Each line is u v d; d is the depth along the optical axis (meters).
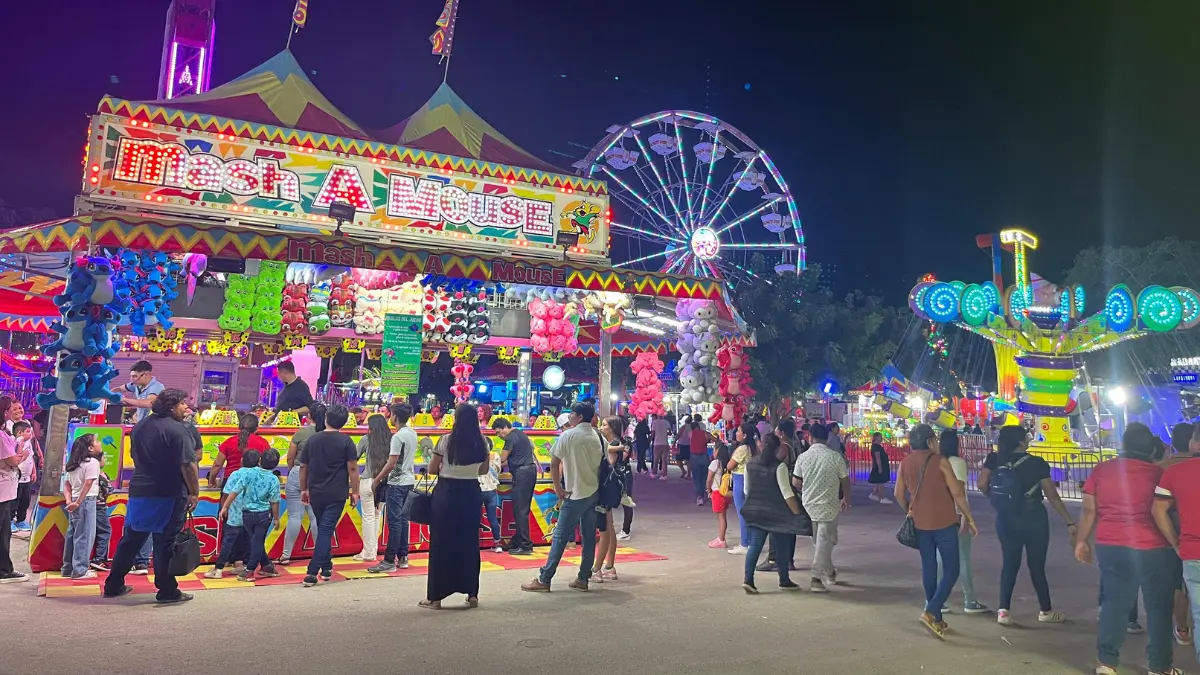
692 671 5.07
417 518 6.76
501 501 10.08
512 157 12.38
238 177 9.88
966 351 47.62
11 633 5.58
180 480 6.68
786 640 5.84
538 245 11.46
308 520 8.91
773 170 35.34
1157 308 21.19
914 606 7.03
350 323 13.56
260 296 12.44
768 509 7.58
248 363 15.88
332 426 7.85
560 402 25.25
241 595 7.04
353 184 10.46
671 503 15.58
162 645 5.36
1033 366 22.30
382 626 6.03
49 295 11.29
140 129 9.48
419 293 13.13
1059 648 5.75
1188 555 4.73
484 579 8.08
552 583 7.90
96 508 7.64
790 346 36.09
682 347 13.31
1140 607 7.22
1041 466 6.46
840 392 38.81
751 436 10.05
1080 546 5.36
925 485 6.22
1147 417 29.52
